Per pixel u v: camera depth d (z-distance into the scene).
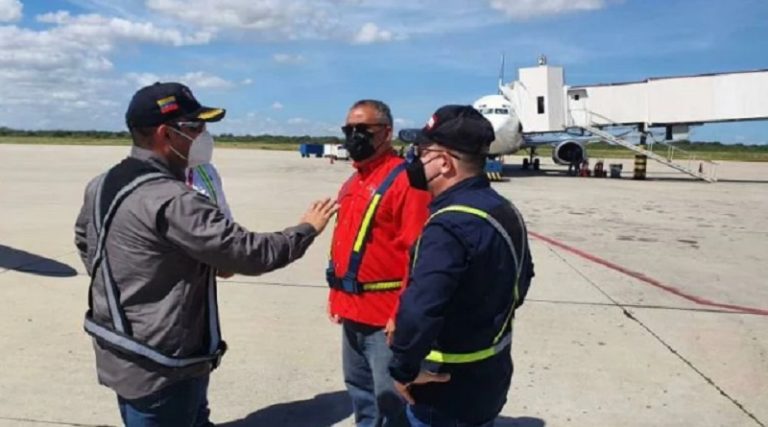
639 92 31.23
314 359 4.90
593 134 31.33
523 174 32.06
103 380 2.41
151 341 2.30
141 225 2.23
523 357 5.03
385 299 2.95
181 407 2.47
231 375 4.56
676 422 3.95
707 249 10.28
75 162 32.06
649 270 8.51
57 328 5.45
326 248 9.70
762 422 3.96
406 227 2.84
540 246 10.24
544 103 30.95
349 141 2.96
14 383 4.29
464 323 2.07
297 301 6.58
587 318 6.14
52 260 8.13
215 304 2.52
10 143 74.88
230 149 71.19
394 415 3.04
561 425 3.89
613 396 4.32
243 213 13.30
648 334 5.68
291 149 72.94
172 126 2.31
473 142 2.05
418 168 2.14
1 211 12.89
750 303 6.86
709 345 5.39
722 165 51.22
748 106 29.38
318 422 3.87
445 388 2.13
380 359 3.00
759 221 14.05
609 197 19.33
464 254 1.97
